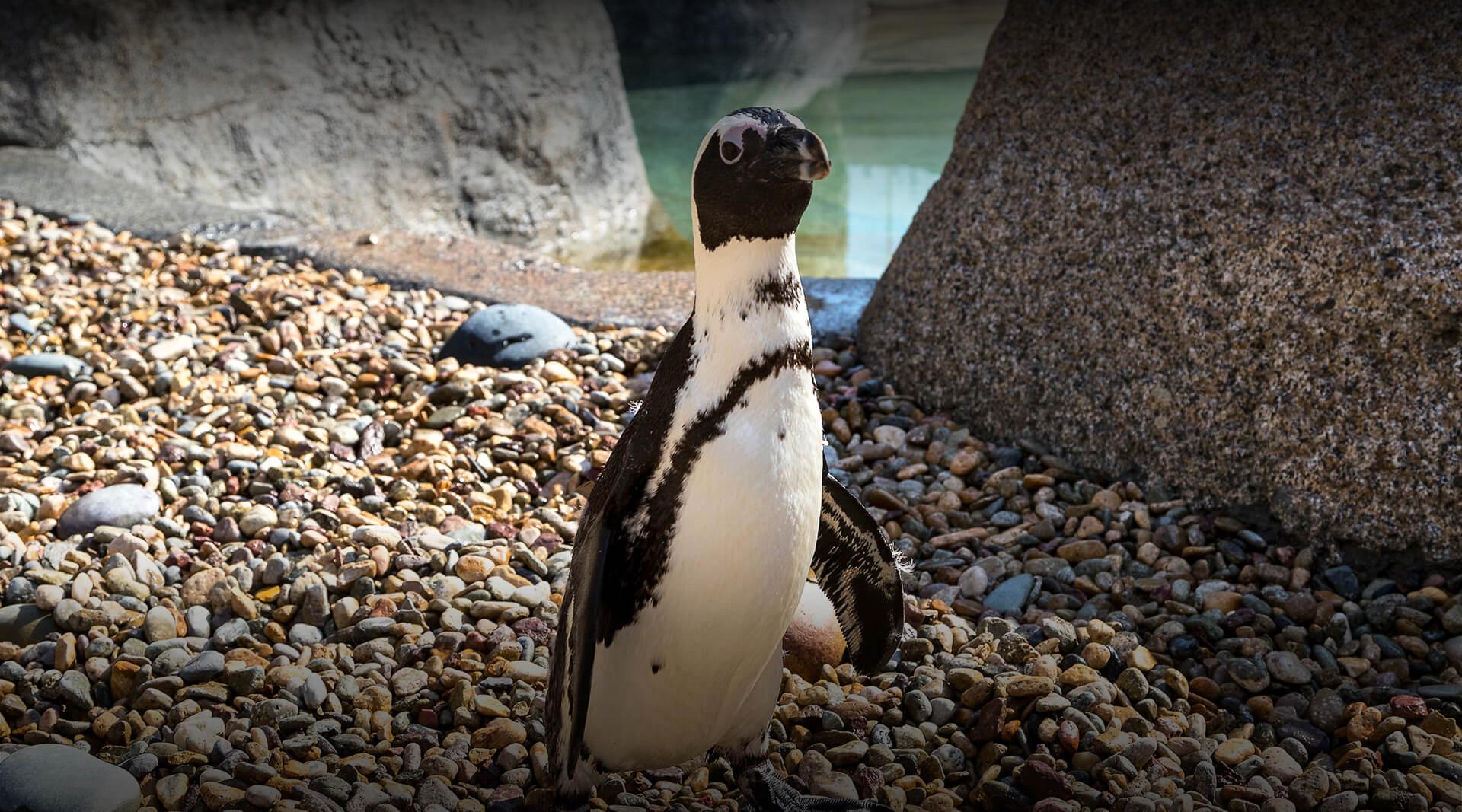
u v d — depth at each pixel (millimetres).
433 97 9336
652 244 10008
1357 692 3205
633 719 2494
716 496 2227
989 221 4746
